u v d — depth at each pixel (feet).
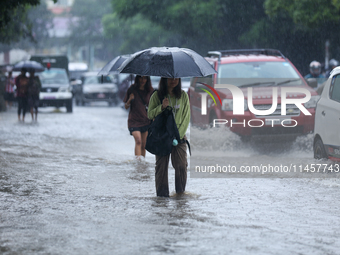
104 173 63.05
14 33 186.39
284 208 45.03
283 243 35.01
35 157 75.31
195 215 42.39
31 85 148.56
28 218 41.45
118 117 173.37
